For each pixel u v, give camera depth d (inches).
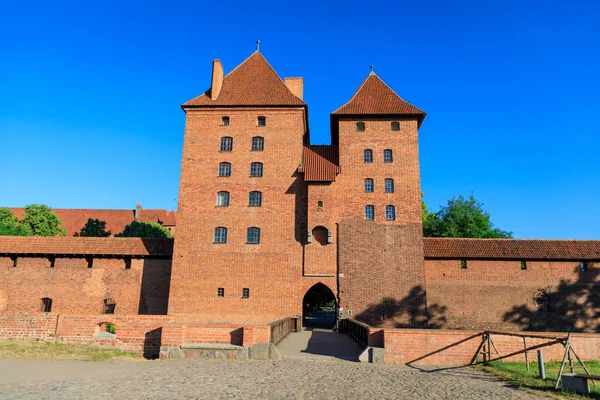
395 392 444.1
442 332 665.6
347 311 1176.8
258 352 696.4
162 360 695.1
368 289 1189.7
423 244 1230.9
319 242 1228.5
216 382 490.6
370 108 1337.4
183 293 1202.6
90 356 732.0
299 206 1256.2
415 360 658.8
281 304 1190.9
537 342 668.7
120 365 649.0
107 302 1264.8
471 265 1207.6
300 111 1325.0
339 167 1277.1
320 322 1638.8
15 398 411.5
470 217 1953.7
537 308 1176.2
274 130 1316.4
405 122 1314.0
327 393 436.8
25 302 1259.8
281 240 1233.4
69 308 1254.3
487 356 663.8
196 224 1253.1
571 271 1193.4
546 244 1239.5
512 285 1190.3
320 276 1202.6
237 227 1246.9
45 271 1278.3
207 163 1300.4
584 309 1168.8
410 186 1263.5
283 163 1289.4
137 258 1278.3
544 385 481.1
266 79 1423.5
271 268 1214.3
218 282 1209.4
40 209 2006.6
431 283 1200.2
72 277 1272.1
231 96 1368.1
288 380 505.7
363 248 1219.2
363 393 438.3
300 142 1306.6
